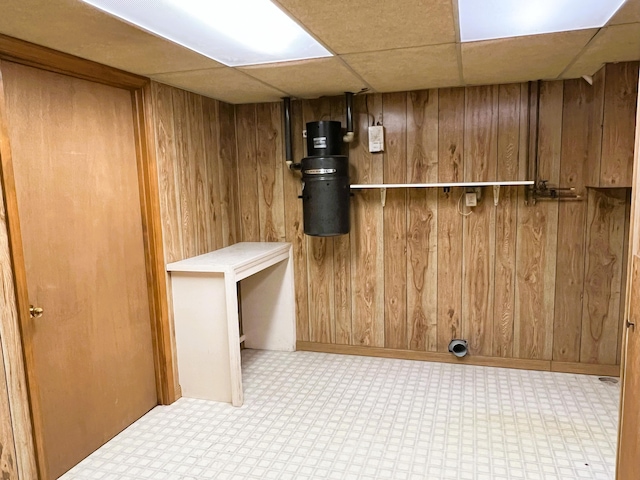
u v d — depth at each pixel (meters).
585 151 3.06
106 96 2.48
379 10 1.70
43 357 2.13
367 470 2.24
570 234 3.16
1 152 1.85
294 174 3.64
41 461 2.04
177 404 2.94
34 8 1.61
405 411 2.80
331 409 2.84
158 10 1.65
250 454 2.40
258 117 3.64
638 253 1.51
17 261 1.92
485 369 3.38
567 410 2.77
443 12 1.74
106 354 2.52
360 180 3.50
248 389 3.13
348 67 2.54
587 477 2.16
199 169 3.22
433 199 3.39
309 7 1.66
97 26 1.80
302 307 3.78
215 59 2.31
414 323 3.55
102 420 2.50
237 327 2.87
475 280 3.38
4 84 1.94
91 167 2.39
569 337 3.26
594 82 2.90
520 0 1.64
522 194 3.21
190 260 3.01
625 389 1.65
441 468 2.25
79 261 2.33
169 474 2.25
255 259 3.12
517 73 2.81
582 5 1.71
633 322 1.56
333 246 3.64
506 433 2.54
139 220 2.75
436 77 2.86
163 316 2.87
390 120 3.38
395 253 3.52
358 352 3.69
